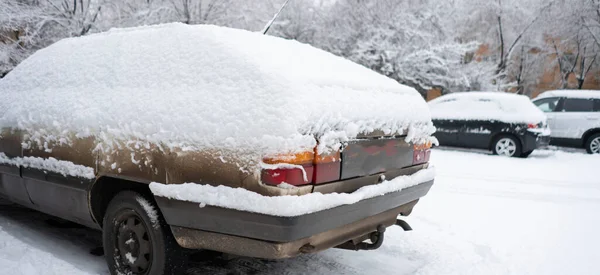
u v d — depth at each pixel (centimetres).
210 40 294
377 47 1809
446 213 533
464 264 370
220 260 361
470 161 955
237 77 264
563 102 1202
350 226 279
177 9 1543
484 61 2130
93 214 329
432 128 356
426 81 1852
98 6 1368
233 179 243
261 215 232
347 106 267
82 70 361
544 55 2472
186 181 262
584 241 441
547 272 363
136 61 324
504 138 1038
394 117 305
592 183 739
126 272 304
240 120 247
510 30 2319
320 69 291
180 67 294
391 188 296
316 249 262
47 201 366
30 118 371
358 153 271
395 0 1895
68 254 361
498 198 621
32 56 438
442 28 1856
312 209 236
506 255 399
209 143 254
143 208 289
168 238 286
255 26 1662
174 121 272
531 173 825
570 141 1180
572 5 2241
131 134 291
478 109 1077
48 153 351
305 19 2080
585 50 2370
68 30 1265
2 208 489
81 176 321
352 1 1983
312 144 241
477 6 2170
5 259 333
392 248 402
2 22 1122
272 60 273
